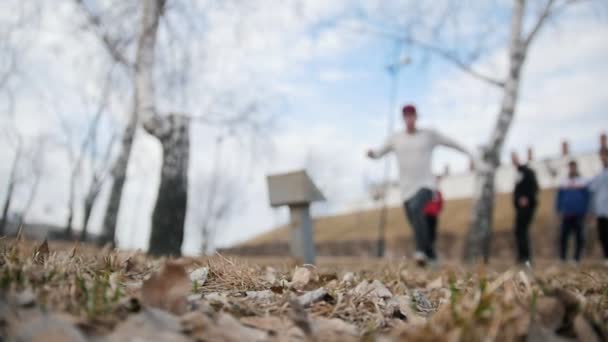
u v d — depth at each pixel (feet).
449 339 3.70
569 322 4.52
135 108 41.09
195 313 4.27
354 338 4.51
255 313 5.05
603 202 33.78
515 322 4.13
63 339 3.45
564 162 118.01
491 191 36.52
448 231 93.35
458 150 21.22
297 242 17.19
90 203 59.47
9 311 3.76
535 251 76.33
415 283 10.32
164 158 25.20
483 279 5.09
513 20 36.63
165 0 28.53
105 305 4.17
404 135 21.12
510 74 36.52
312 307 5.52
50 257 6.09
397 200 160.76
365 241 112.06
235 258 7.61
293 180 17.04
